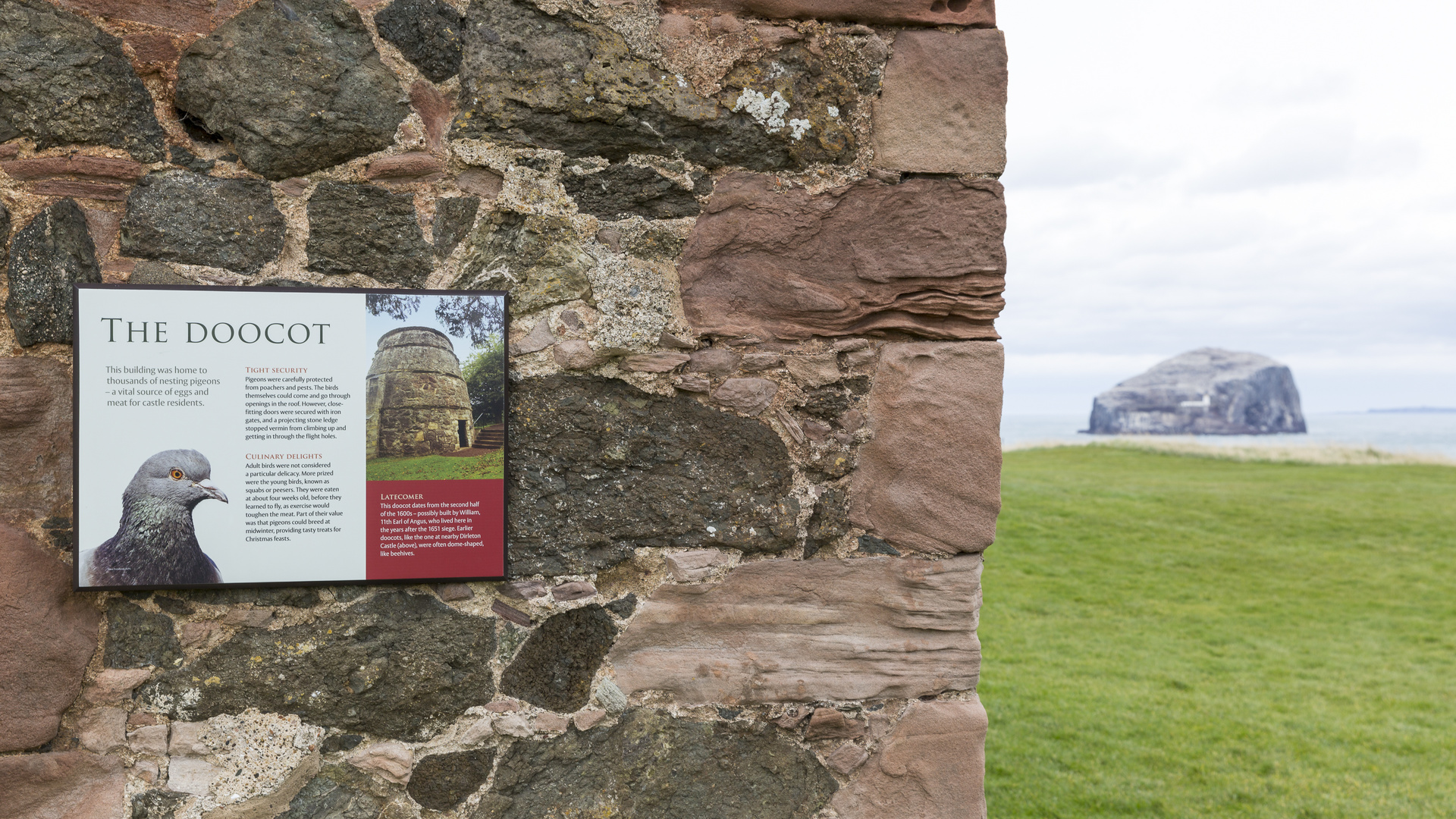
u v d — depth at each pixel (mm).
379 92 1630
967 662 1835
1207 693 6312
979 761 1836
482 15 1669
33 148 1501
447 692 1663
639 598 1742
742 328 1764
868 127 1798
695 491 1757
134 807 1550
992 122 1822
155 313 1538
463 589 1681
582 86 1690
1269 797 4453
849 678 1805
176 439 1553
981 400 1822
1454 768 4887
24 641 1486
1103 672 6805
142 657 1556
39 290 1503
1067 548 11680
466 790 1669
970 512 1821
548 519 1704
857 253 1790
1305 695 6316
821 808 1802
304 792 1607
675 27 1732
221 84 1568
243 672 1587
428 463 1649
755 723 1779
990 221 1818
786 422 1788
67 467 1529
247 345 1577
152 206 1549
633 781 1726
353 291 1617
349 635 1629
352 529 1624
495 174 1682
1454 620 8695
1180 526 12992
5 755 1488
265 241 1597
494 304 1672
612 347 1718
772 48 1762
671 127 1729
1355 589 9984
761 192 1762
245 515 1583
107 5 1523
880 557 1817
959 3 1818
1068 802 4371
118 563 1531
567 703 1711
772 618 1781
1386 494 15883
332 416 1613
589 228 1713
